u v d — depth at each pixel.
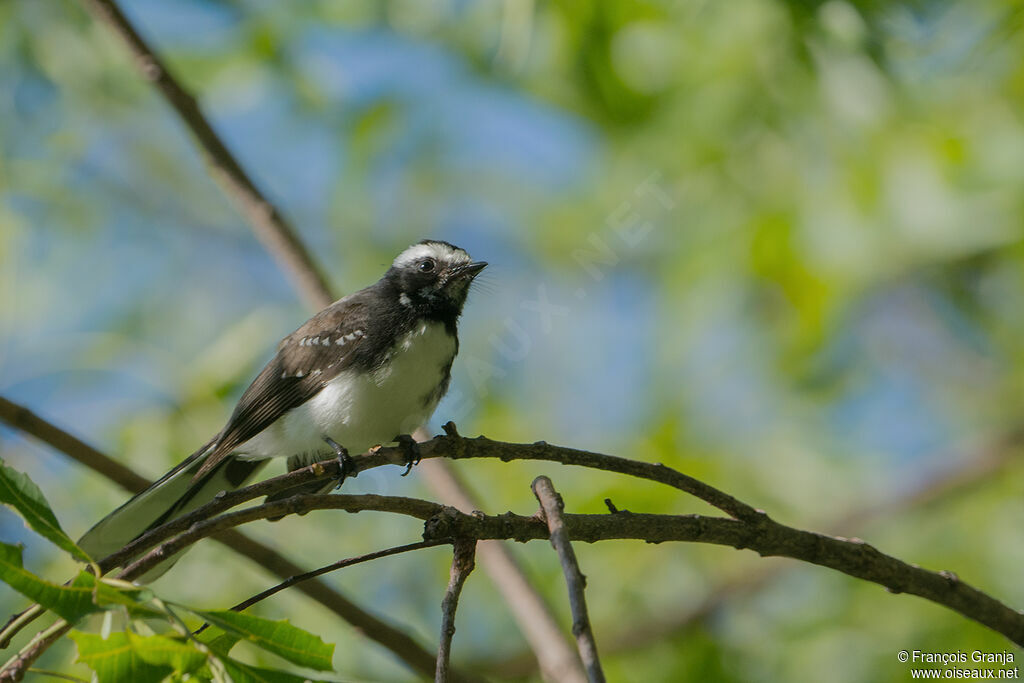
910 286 15.98
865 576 6.41
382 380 8.89
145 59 9.85
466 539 5.43
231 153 10.01
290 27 12.41
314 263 9.80
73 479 10.62
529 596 8.14
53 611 4.15
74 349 11.44
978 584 12.06
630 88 11.93
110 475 7.62
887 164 11.82
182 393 10.93
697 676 11.38
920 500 13.42
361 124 13.32
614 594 12.05
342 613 7.58
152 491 7.80
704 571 12.55
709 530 6.12
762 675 11.37
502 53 11.72
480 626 11.83
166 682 4.44
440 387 9.27
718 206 12.78
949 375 16.86
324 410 8.92
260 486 5.49
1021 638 6.68
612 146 12.93
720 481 12.89
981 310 15.53
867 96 11.08
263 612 9.85
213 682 4.50
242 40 12.31
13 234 12.98
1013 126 12.09
